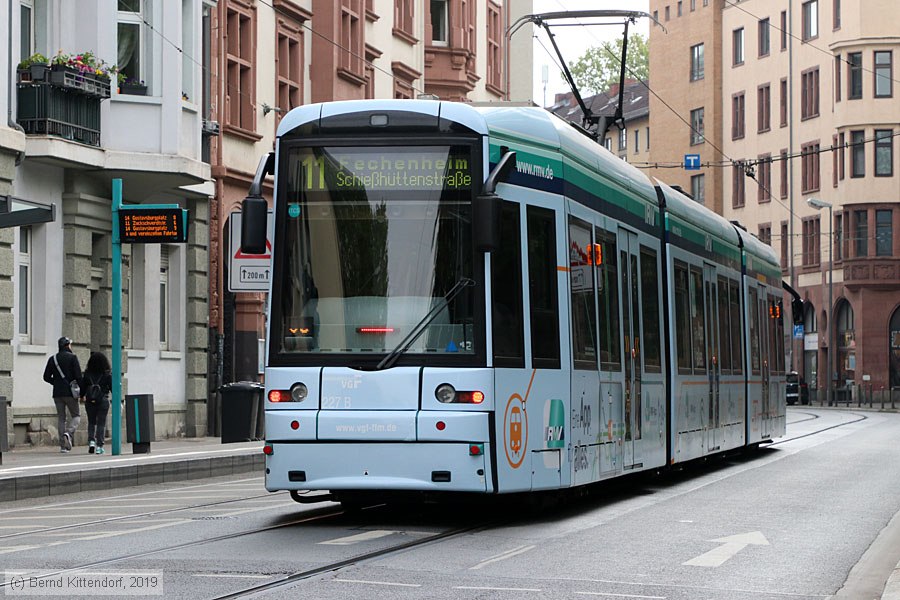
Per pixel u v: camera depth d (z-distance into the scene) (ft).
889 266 268.00
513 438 48.98
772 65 301.43
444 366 47.78
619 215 61.52
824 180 280.92
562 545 44.93
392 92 160.66
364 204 48.88
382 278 48.47
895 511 58.80
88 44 99.14
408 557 41.37
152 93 102.47
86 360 100.27
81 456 83.92
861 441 118.93
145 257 108.68
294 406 48.26
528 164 51.55
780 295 106.42
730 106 318.04
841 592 37.65
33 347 94.63
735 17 315.99
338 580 36.63
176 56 103.14
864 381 268.21
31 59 94.17
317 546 43.70
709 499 63.00
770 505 60.54
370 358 48.01
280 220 49.26
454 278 48.29
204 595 33.94
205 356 116.26
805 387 266.36
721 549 45.09
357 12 146.51
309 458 48.01
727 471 82.02
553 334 52.19
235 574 37.52
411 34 166.30
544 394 51.08
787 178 295.28
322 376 48.14
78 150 95.86
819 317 281.33
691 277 75.05
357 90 147.02
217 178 118.52
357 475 47.67
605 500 62.23
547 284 52.03
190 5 108.47
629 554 43.16
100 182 102.27
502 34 197.98
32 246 96.58
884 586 38.75
